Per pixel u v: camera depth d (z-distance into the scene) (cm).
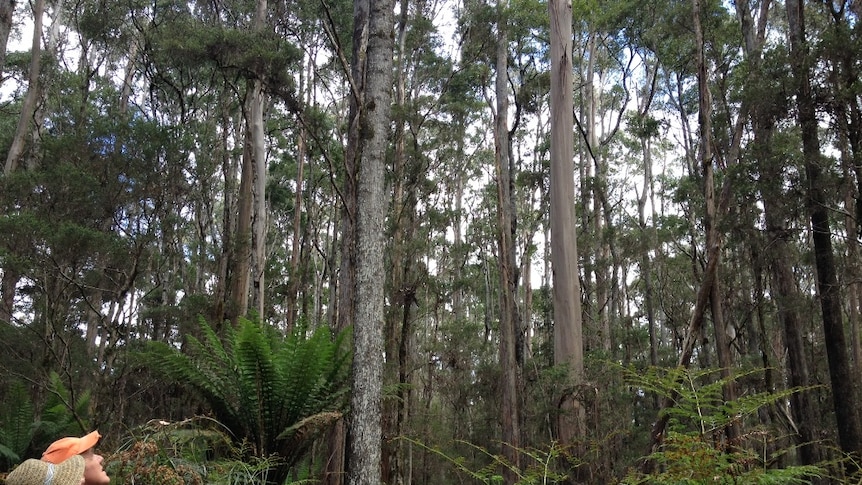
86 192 1117
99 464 287
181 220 1466
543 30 1919
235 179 1847
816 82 875
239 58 1143
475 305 3095
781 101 910
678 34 1328
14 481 254
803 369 1186
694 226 1642
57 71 1734
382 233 543
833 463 372
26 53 1723
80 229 983
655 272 2158
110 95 1886
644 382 415
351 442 494
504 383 1216
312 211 2211
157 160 1176
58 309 1113
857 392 1057
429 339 2456
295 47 1185
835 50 832
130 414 1148
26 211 1036
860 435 927
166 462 393
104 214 1173
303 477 701
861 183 862
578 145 2431
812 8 1213
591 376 1102
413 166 1516
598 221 2078
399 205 1529
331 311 1748
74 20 1866
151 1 1683
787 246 1195
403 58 1681
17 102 1967
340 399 744
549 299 2181
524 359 1528
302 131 1778
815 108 889
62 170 1089
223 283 1383
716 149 1210
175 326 1588
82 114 1498
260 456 646
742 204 1041
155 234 1241
